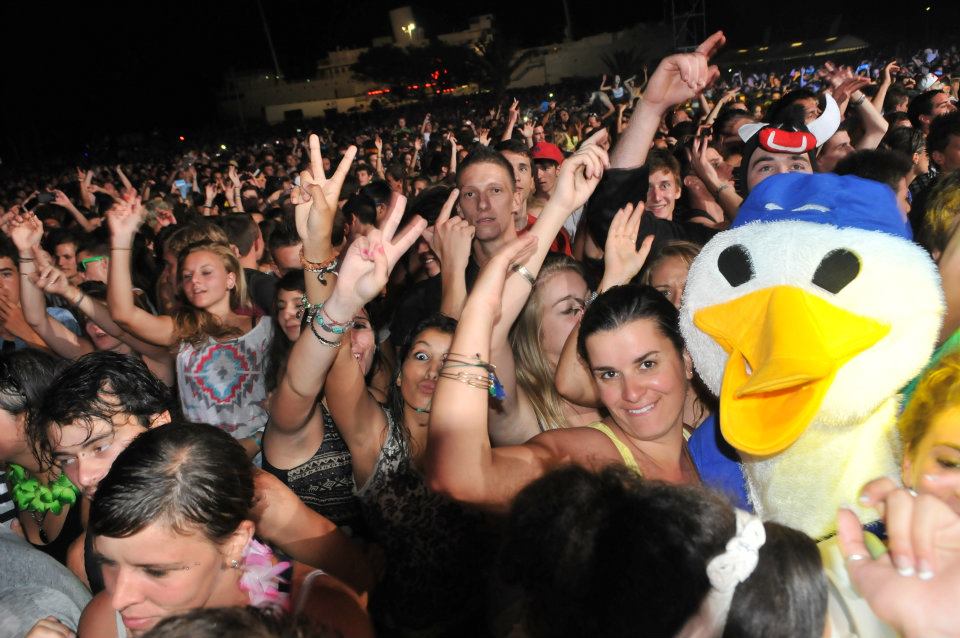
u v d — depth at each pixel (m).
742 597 0.94
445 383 1.62
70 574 1.87
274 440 2.37
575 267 2.57
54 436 1.83
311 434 2.36
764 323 1.46
